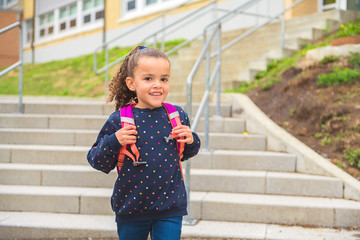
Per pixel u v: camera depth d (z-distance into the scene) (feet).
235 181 13.51
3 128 17.79
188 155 7.54
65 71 39.37
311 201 12.41
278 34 26.78
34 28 63.21
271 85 20.02
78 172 13.84
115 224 11.69
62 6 57.72
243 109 17.83
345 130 15.38
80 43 52.70
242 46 27.63
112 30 47.93
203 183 13.66
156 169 6.70
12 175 14.03
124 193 6.84
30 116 17.80
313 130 16.21
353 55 18.65
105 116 17.95
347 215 11.64
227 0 34.96
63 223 11.71
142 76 6.74
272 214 12.03
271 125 16.53
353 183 12.86
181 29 39.01
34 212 12.73
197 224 11.89
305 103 17.24
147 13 42.88
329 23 25.45
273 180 13.29
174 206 6.88
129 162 6.75
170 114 7.11
